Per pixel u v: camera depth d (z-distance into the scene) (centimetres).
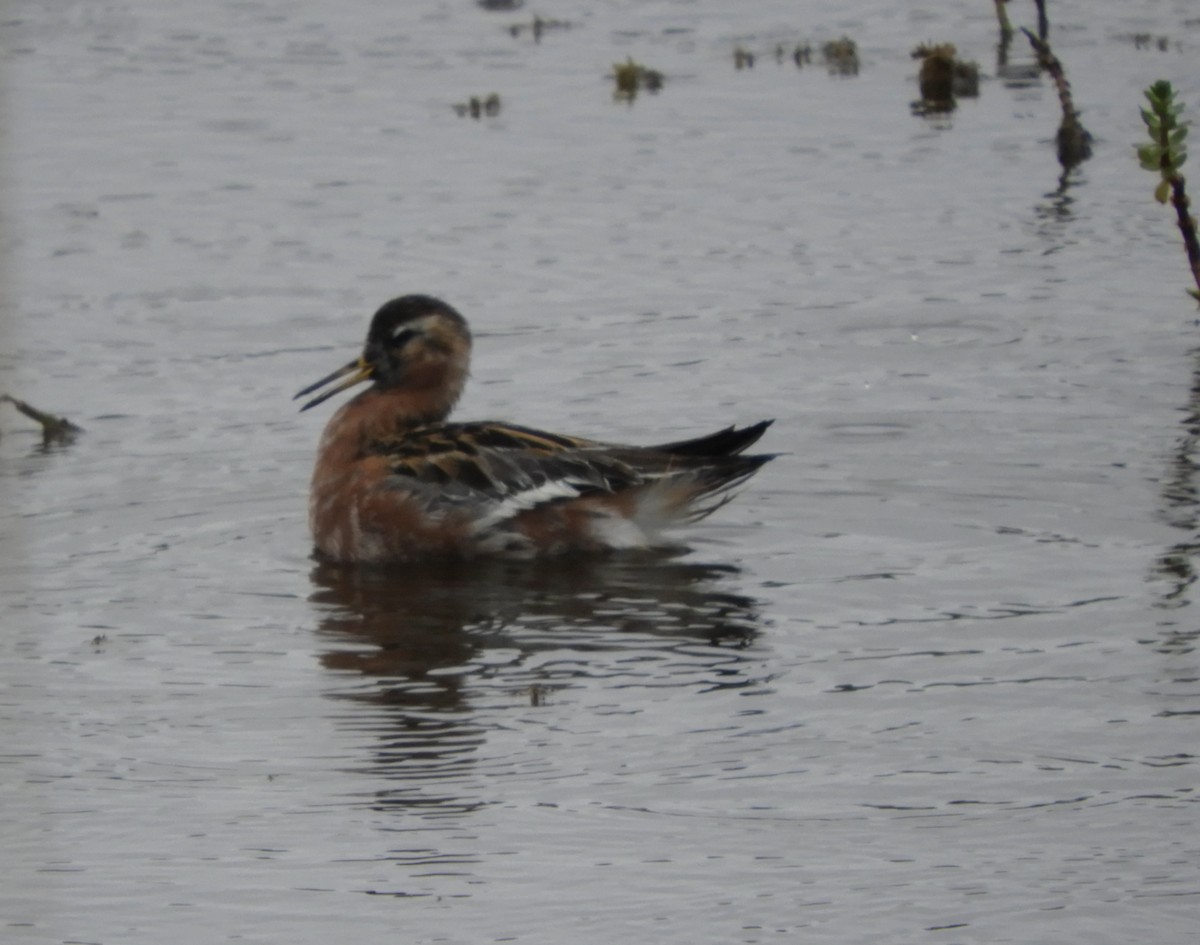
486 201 2339
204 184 2409
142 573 1441
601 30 3095
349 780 1081
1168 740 1105
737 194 2350
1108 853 977
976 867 966
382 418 1588
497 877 966
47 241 2212
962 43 2955
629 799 1050
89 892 957
